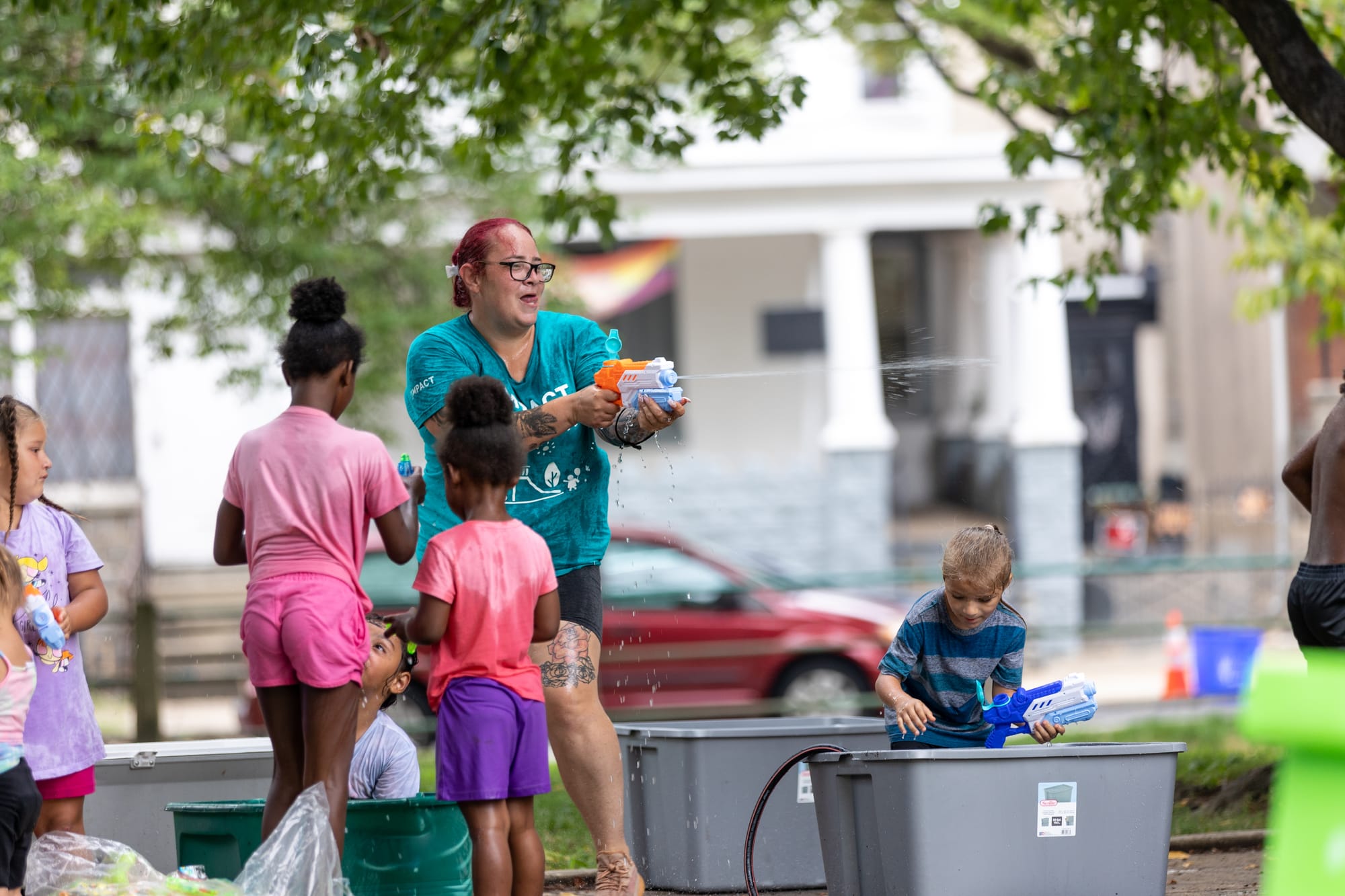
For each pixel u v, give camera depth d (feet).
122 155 134.10
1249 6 83.92
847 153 214.28
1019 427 213.66
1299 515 233.35
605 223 112.98
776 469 224.94
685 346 257.14
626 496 221.87
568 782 56.03
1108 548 241.76
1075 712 53.01
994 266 247.70
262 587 49.80
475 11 96.99
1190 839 76.13
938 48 162.81
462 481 51.83
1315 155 158.30
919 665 58.18
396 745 60.08
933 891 49.62
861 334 218.79
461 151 108.37
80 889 48.83
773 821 66.08
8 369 152.05
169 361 186.70
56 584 56.13
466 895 55.26
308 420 50.80
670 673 147.54
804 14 155.22
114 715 163.73
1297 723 22.21
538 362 57.72
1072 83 105.19
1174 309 272.92
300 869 47.16
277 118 104.22
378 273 157.48
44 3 102.17
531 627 51.49
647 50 112.88
